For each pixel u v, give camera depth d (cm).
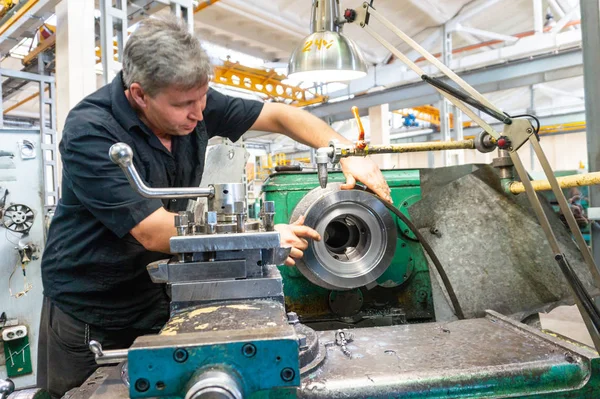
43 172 248
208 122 125
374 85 463
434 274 118
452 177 133
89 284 108
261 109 133
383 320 126
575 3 372
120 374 68
